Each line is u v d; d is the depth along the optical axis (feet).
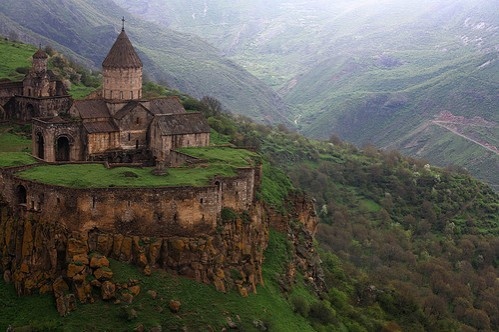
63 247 274.77
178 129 407.44
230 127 603.26
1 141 466.29
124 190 282.56
